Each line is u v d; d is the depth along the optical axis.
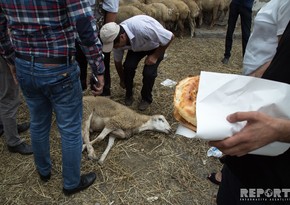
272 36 1.43
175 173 2.55
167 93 3.73
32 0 1.58
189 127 0.83
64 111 1.91
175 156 2.74
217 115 0.77
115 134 2.82
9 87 2.35
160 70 4.30
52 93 1.84
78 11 1.62
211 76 0.80
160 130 2.95
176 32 5.62
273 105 0.77
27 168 2.51
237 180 1.05
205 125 0.74
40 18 1.63
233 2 4.34
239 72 4.48
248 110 0.78
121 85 3.60
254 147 0.75
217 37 5.71
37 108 1.98
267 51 1.46
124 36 2.82
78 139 2.06
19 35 1.71
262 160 0.93
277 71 0.87
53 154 2.66
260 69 1.33
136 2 5.21
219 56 4.95
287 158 0.89
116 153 2.73
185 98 0.86
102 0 3.04
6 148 2.70
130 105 3.46
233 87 0.80
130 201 2.28
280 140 0.76
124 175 2.49
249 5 4.28
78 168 2.18
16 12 1.64
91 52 1.80
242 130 0.75
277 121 0.73
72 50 1.79
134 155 2.73
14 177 2.42
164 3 5.33
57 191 2.32
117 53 3.24
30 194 2.29
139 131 2.94
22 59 1.77
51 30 1.68
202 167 2.63
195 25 5.86
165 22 5.36
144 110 3.38
